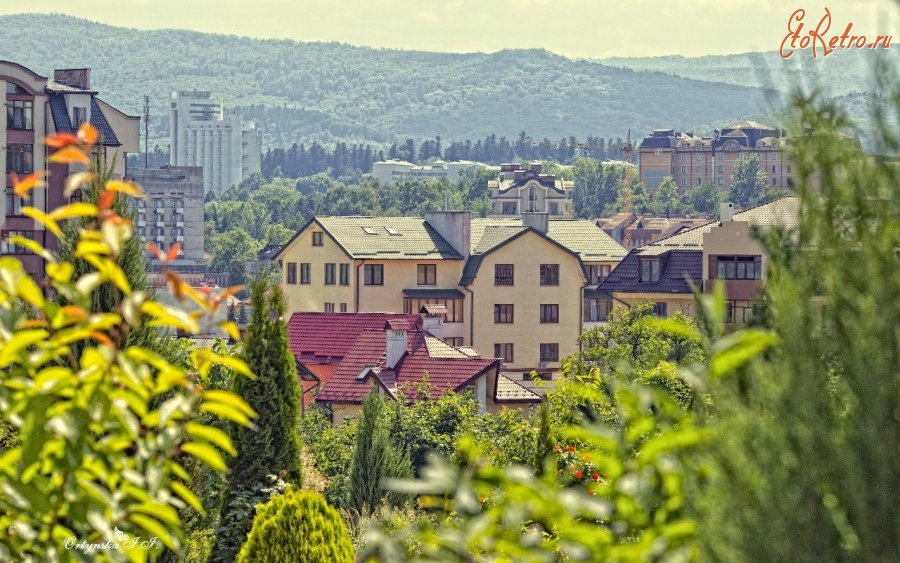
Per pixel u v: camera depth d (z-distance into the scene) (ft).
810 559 19.79
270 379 98.12
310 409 204.64
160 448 27.04
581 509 23.67
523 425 112.57
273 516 84.64
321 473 137.28
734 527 20.52
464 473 22.93
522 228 348.59
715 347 21.58
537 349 349.20
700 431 21.68
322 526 84.02
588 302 370.73
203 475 79.56
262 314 99.04
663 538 21.63
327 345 260.01
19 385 25.76
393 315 260.62
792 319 21.04
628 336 221.25
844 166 20.98
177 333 87.04
